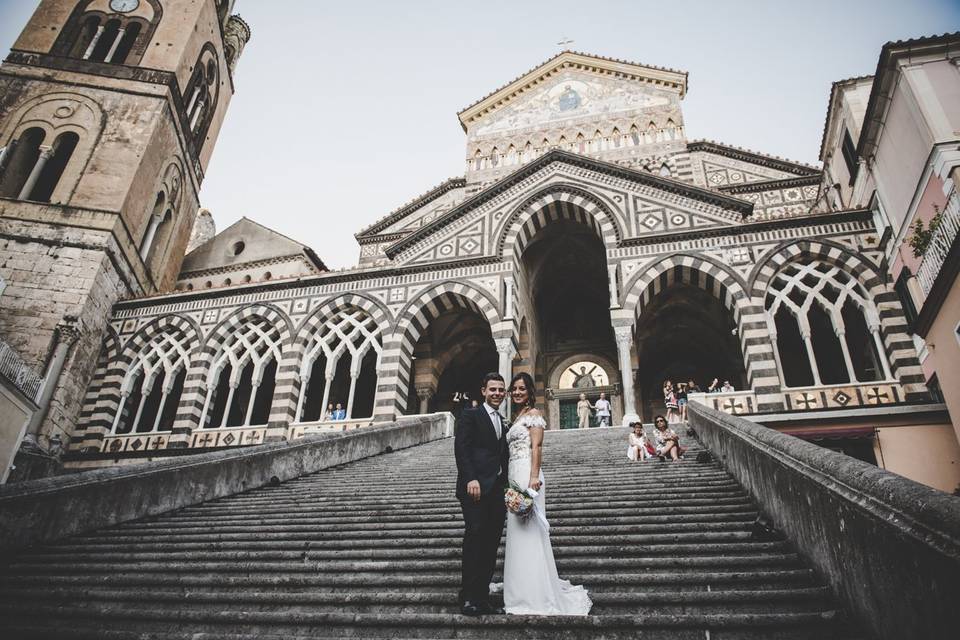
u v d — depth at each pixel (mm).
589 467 12102
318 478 12953
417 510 9000
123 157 27797
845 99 22734
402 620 5152
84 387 25172
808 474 5723
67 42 30328
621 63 35656
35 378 17359
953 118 16250
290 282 26438
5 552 7590
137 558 7453
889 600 4180
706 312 28156
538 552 5027
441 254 26266
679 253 22969
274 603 5781
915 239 16438
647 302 23828
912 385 18203
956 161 15586
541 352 31562
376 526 8273
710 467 10766
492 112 37531
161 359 25984
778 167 31703
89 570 7121
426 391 28031
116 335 26734
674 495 8828
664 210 24484
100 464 23344
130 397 27047
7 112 28188
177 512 9977
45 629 5395
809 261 21672
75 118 28359
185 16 31859
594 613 5102
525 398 5824
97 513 8820
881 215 20609
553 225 27812
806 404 18953
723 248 22625
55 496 8273
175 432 23906
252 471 11859
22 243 25250
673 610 5105
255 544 7727
